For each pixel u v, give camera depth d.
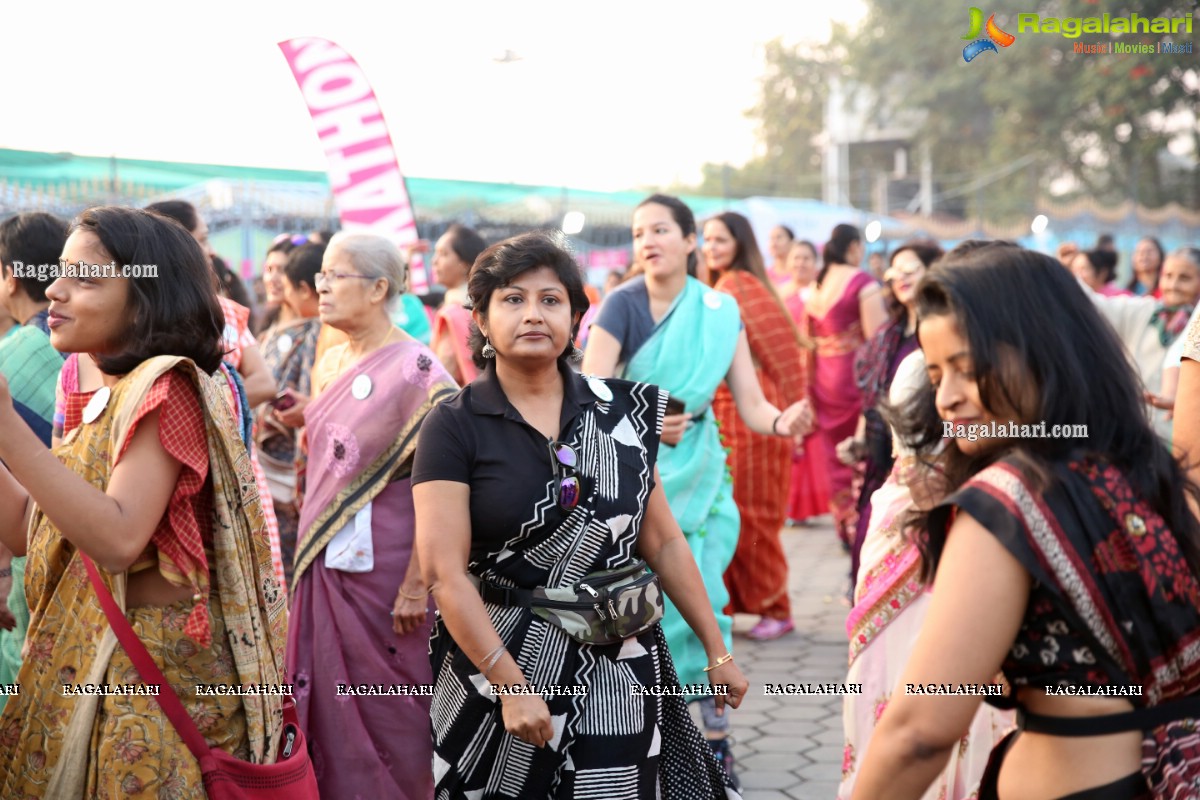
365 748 3.60
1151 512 1.81
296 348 5.50
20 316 3.67
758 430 4.67
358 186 7.20
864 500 5.51
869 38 32.97
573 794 2.64
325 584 3.70
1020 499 1.72
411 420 3.71
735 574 6.25
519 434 2.72
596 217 15.07
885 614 3.38
